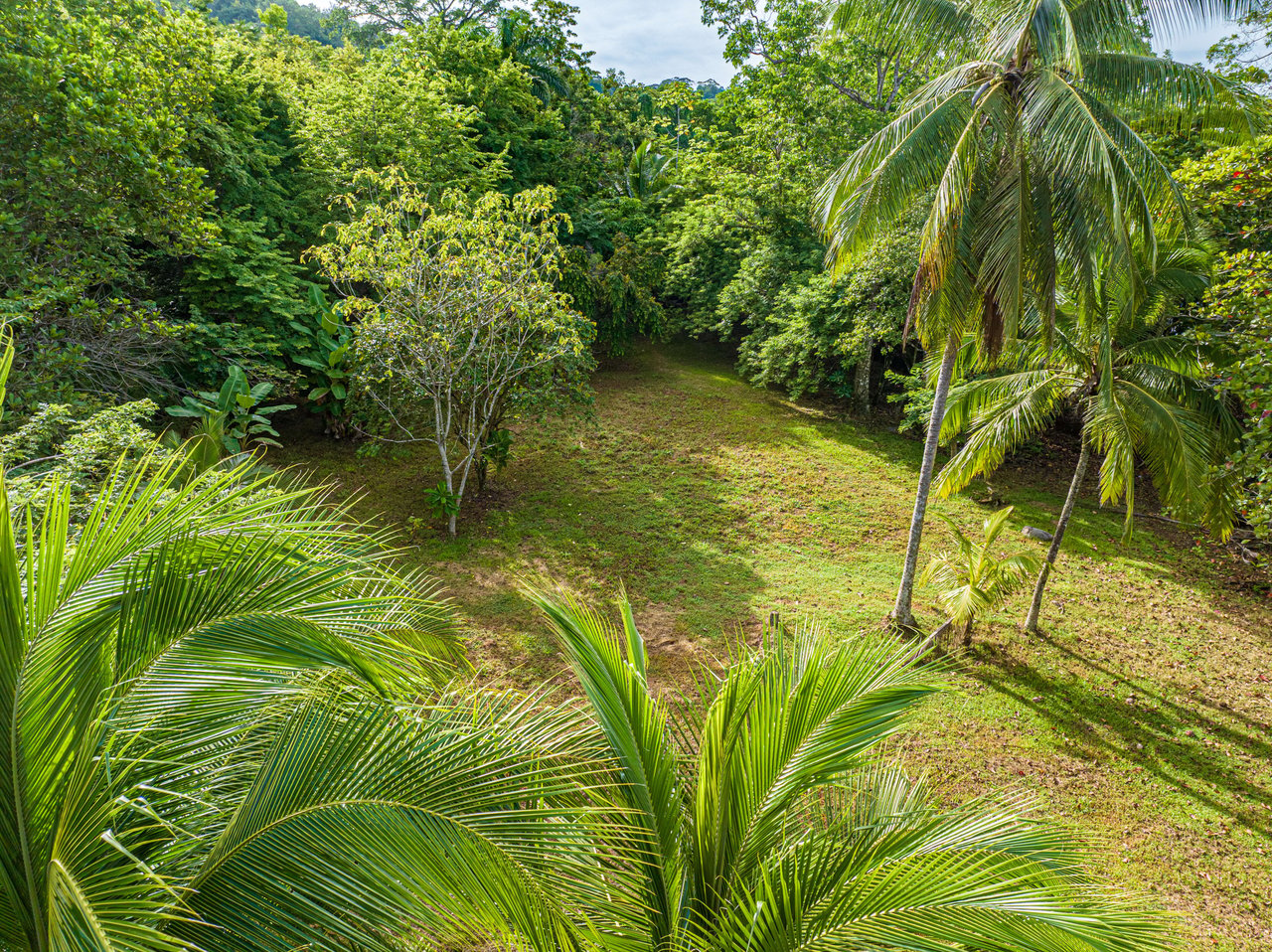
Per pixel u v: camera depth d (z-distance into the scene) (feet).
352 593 11.53
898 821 13.09
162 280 49.42
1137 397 31.94
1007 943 9.39
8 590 7.53
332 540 10.81
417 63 61.57
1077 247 27.22
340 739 8.48
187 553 9.01
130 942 6.45
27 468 23.49
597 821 11.25
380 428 48.39
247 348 46.19
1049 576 43.06
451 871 8.02
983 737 28.22
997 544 46.93
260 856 7.99
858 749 12.23
